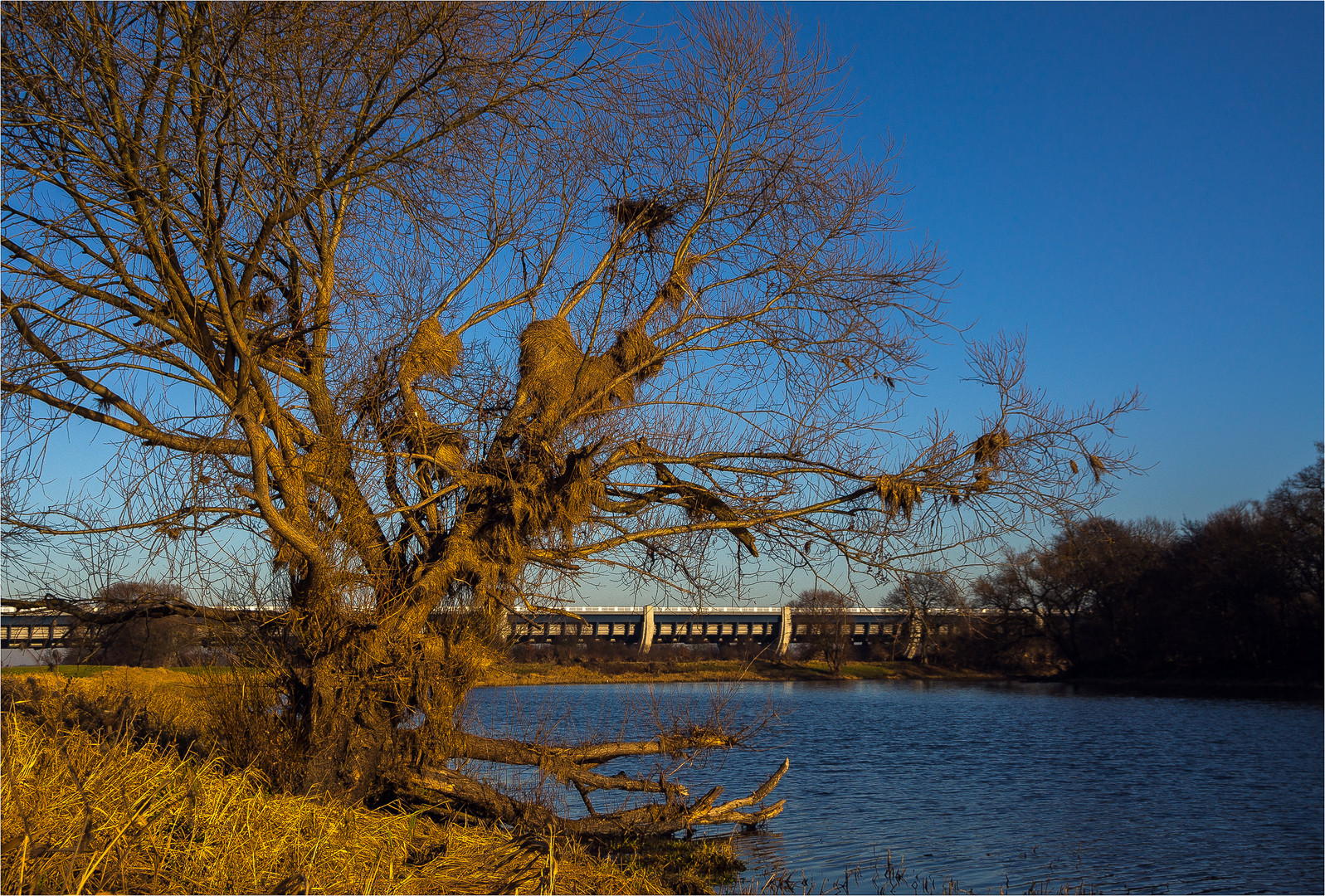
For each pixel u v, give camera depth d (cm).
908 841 1584
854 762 2642
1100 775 2464
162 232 878
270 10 814
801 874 1253
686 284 1143
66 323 880
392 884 654
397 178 956
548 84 955
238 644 973
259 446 817
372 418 1009
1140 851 1588
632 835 1194
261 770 895
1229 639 6300
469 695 1165
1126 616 6688
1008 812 1914
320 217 990
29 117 808
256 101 829
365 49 884
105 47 759
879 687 6362
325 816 743
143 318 912
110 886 539
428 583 998
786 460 1082
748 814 1307
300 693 977
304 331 947
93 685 1134
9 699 965
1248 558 6206
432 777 1032
